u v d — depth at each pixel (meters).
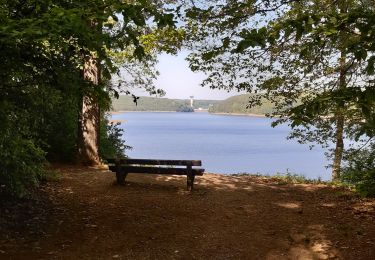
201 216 7.35
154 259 5.41
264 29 3.97
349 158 8.86
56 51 5.71
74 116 13.16
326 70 10.79
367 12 3.94
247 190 9.56
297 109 4.34
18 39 4.17
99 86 5.78
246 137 80.19
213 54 5.20
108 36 4.30
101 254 5.45
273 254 5.69
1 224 5.96
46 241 5.71
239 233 6.52
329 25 4.05
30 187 8.16
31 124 7.06
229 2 7.47
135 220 6.92
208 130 106.06
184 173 9.25
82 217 6.92
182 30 9.31
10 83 5.70
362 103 4.15
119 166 9.45
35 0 4.68
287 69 10.04
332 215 7.32
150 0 9.27
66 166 12.38
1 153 5.76
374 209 7.53
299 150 52.06
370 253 5.54
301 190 9.62
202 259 5.49
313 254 5.66
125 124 131.38
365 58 3.93
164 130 99.88
